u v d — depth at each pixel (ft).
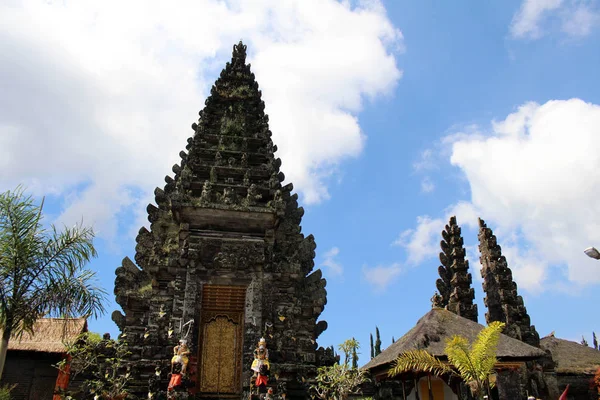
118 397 72.28
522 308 116.98
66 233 57.57
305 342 85.30
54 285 55.11
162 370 75.87
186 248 86.07
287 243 95.96
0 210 55.16
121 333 81.92
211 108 112.88
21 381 99.19
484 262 128.16
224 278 85.25
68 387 73.97
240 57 126.62
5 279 53.83
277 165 104.88
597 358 119.85
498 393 90.53
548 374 103.65
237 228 90.22
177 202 87.61
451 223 140.67
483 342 60.29
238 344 85.20
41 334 102.63
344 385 75.25
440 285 132.87
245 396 76.48
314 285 93.30
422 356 65.67
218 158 100.63
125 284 86.02
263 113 114.73
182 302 82.28
